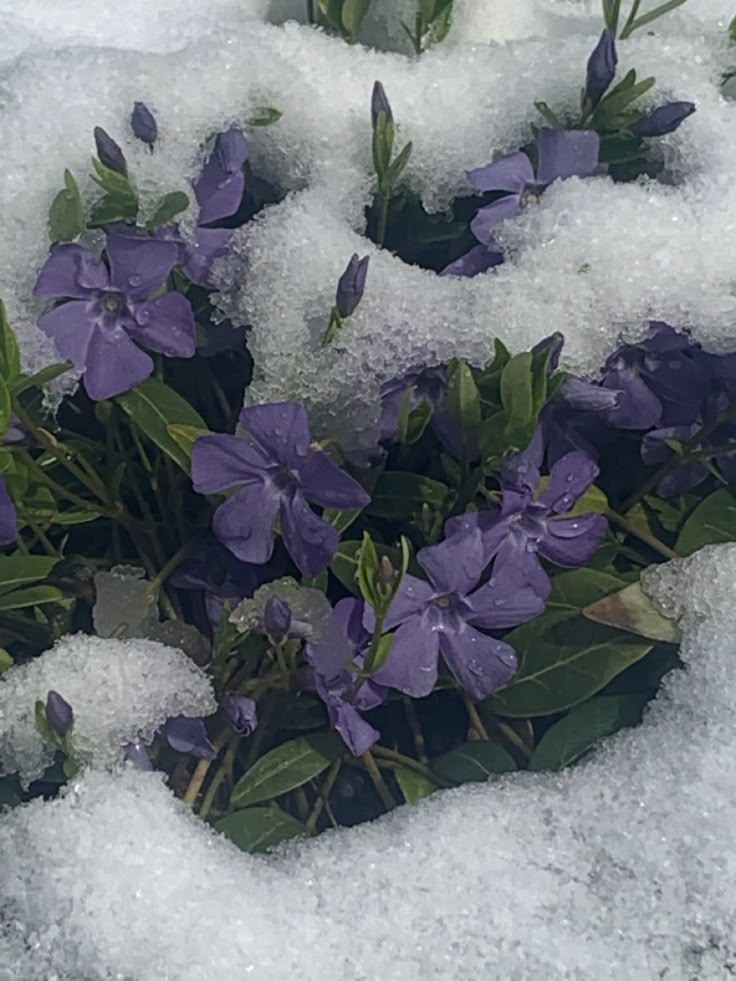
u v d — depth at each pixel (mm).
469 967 172
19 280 231
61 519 222
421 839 184
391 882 180
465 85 261
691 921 174
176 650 207
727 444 231
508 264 225
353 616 202
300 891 179
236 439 192
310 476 193
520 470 203
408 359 218
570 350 218
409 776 205
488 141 259
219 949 171
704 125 253
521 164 238
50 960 173
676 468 230
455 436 214
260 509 197
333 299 220
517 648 213
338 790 212
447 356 218
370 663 188
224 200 237
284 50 262
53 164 243
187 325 211
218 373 246
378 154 231
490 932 175
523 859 182
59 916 175
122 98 254
